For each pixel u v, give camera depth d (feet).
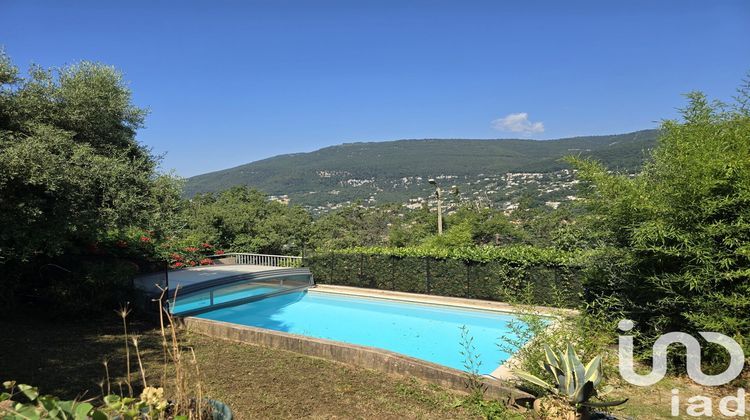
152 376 17.97
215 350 22.16
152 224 28.78
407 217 103.14
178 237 51.19
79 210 24.64
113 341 23.16
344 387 17.07
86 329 25.41
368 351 19.57
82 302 27.22
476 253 39.06
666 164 18.97
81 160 24.29
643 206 17.99
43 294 27.63
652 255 18.58
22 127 24.25
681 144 17.71
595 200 20.85
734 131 17.51
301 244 85.25
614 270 21.08
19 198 21.58
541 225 65.00
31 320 26.40
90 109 28.22
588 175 20.94
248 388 16.84
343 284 48.14
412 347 31.07
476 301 38.14
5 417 6.88
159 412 8.53
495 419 14.05
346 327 36.32
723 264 16.34
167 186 30.78
